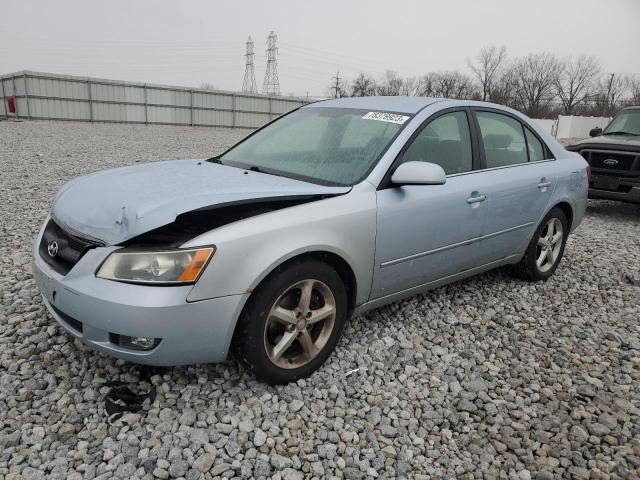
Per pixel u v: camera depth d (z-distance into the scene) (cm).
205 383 288
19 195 729
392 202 321
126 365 298
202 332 252
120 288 243
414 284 359
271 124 422
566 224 494
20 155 1177
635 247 645
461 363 334
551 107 6341
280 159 361
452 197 359
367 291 325
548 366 338
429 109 371
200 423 256
